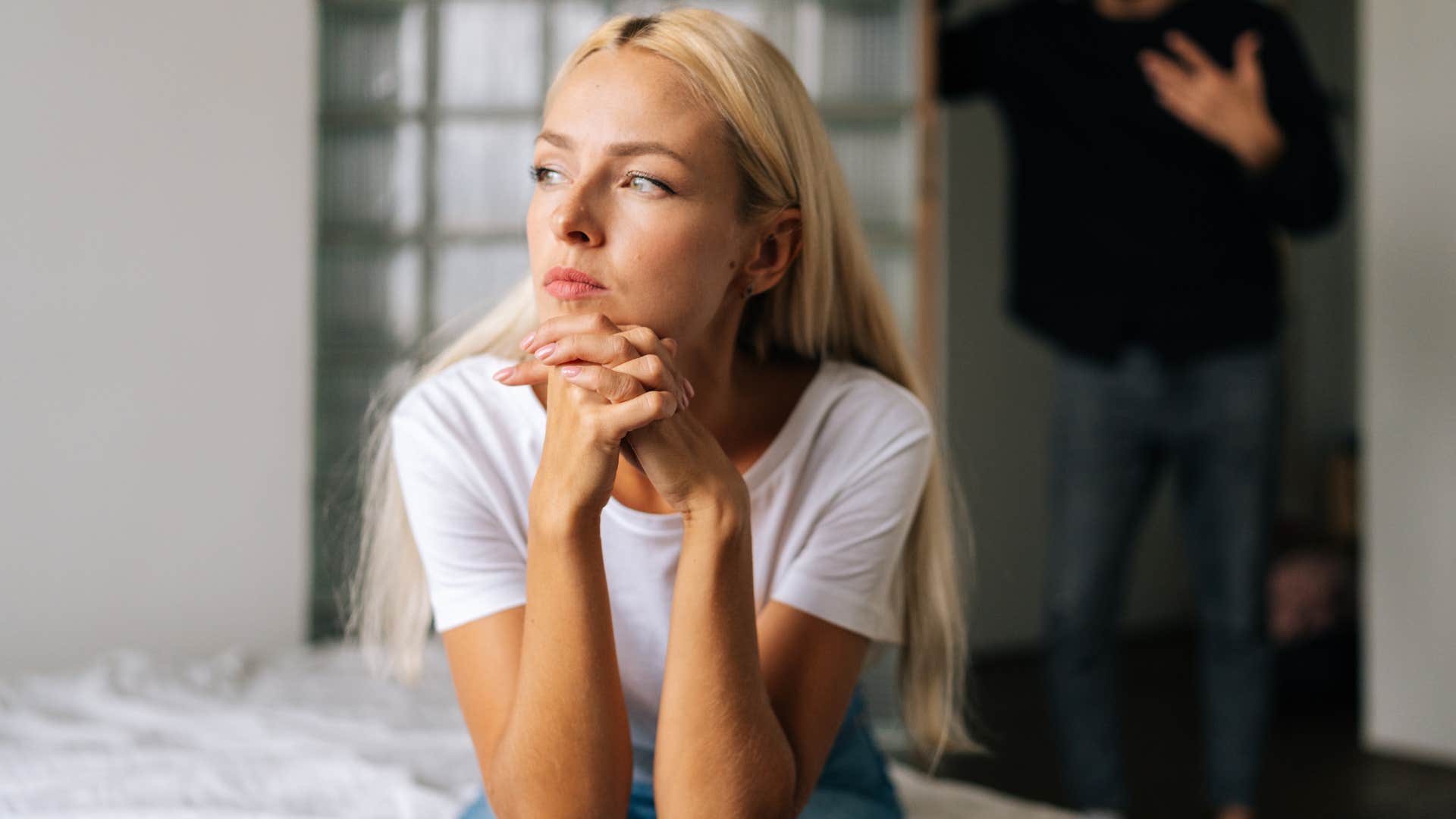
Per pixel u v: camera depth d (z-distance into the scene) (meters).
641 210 0.86
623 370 0.82
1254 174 2.23
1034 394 4.76
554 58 3.28
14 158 2.94
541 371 0.87
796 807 0.95
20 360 2.95
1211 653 2.35
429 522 1.01
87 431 3.01
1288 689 3.77
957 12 4.39
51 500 2.97
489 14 3.27
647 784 1.07
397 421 1.04
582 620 0.86
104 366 3.02
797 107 0.96
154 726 1.71
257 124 3.15
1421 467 3.11
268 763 1.48
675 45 0.88
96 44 3.01
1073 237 2.38
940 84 2.66
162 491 3.07
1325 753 3.16
